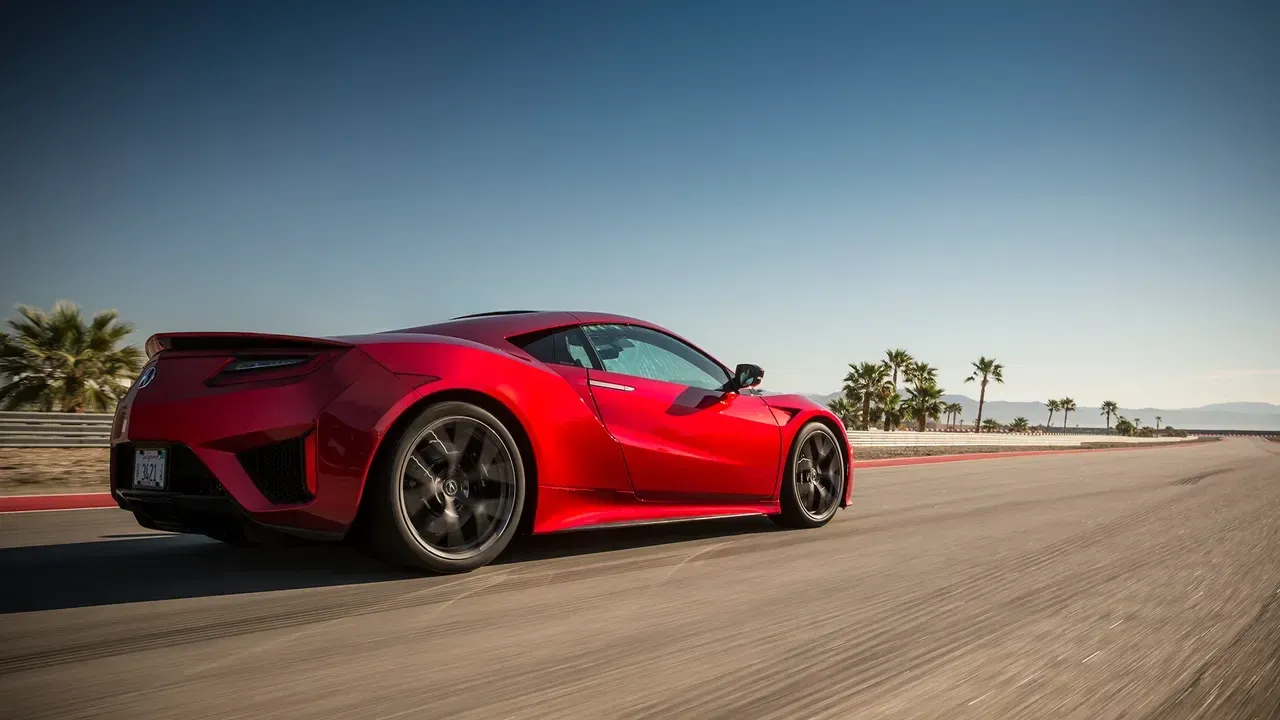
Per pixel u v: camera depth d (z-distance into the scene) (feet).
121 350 48.24
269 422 7.70
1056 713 4.96
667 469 10.73
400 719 4.68
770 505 12.48
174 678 5.39
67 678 5.37
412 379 8.28
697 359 12.14
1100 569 9.74
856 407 156.56
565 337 10.37
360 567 9.08
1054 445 108.37
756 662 5.85
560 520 9.62
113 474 8.82
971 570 9.53
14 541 10.98
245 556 9.75
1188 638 6.72
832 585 8.57
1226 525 14.10
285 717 4.69
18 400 44.47
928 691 5.30
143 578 8.50
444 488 8.52
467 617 7.04
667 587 8.35
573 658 5.90
